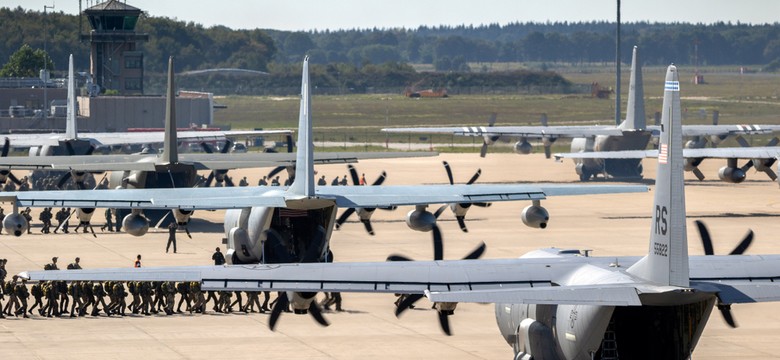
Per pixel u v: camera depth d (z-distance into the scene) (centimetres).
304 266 9744
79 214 17812
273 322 10650
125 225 17312
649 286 9019
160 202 15938
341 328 14900
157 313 15850
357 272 9650
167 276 9625
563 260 10331
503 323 11319
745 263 9712
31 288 16275
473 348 13738
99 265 19750
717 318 15438
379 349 13675
